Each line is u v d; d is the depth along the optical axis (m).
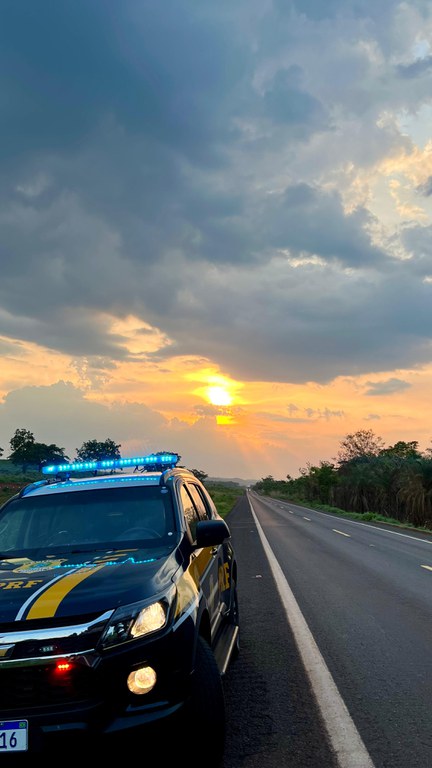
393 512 56.69
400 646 7.00
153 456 6.11
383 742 4.41
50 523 4.96
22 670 3.34
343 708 5.07
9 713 3.30
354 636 7.52
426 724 4.72
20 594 3.65
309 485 95.88
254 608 9.41
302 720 4.82
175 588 3.90
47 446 111.31
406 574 12.85
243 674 6.04
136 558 4.24
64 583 3.75
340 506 74.44
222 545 6.38
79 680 3.35
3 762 3.28
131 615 3.52
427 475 45.97
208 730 3.71
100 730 3.31
